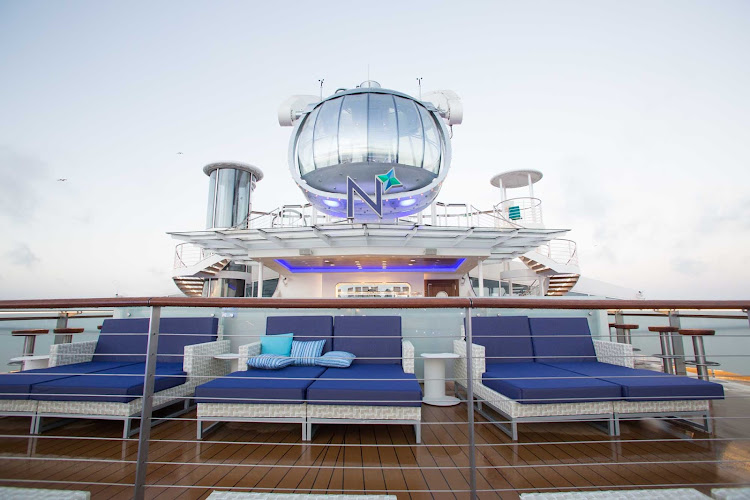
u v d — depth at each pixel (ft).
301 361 13.11
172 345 14.89
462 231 32.83
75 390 10.11
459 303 5.80
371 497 6.16
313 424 11.36
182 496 6.59
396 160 35.40
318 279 46.21
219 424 11.44
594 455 8.70
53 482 7.17
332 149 35.60
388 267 45.21
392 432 10.62
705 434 10.28
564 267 46.60
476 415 12.51
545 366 13.26
